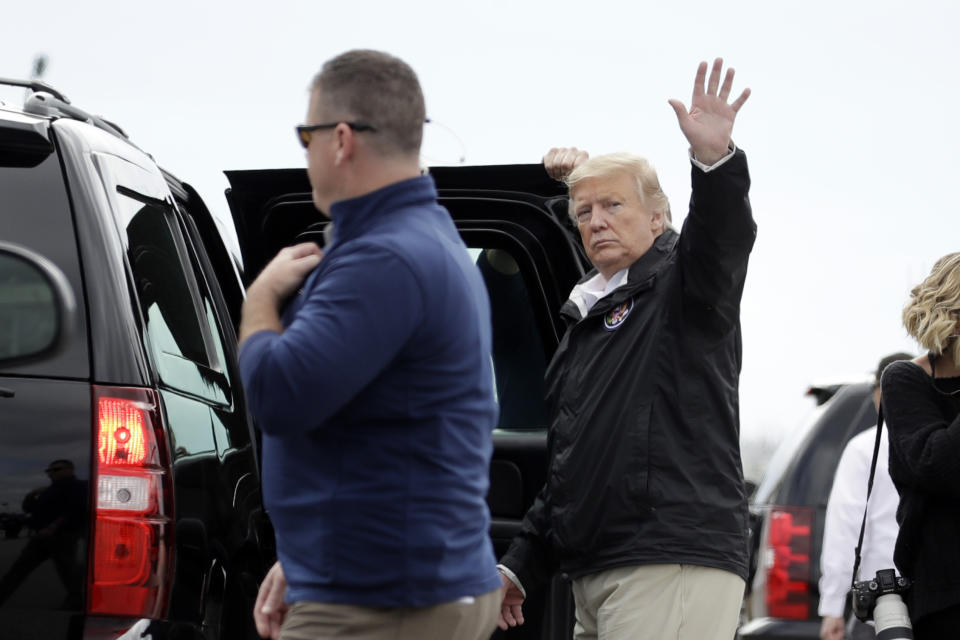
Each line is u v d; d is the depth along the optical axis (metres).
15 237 9.39
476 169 12.80
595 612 11.06
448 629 7.49
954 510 10.09
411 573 7.32
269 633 8.37
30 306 9.26
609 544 10.67
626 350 10.89
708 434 10.65
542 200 12.89
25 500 8.97
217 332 12.20
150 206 10.95
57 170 9.62
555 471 11.14
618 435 10.71
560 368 11.53
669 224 11.52
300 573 7.45
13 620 8.90
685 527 10.50
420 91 7.72
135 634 9.04
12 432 9.02
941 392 10.45
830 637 15.38
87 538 9.02
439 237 7.52
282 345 7.15
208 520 10.05
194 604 9.64
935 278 10.60
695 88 10.37
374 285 7.19
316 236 13.52
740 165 10.23
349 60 7.62
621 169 11.20
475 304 7.61
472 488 7.59
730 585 10.60
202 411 10.55
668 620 10.41
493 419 7.85
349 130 7.54
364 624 7.34
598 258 11.23
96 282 9.37
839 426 18.86
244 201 13.43
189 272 11.74
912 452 10.15
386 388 7.30
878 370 16.61
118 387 9.24
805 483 18.66
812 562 18.42
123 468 9.16
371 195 7.52
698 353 10.66
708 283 10.45
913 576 10.27
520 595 11.85
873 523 15.12
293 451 7.44
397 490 7.31
